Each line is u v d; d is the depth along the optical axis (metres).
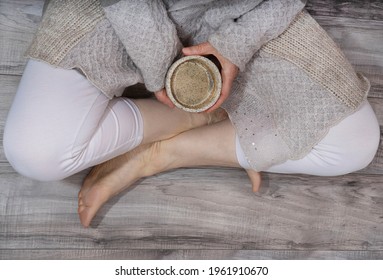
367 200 1.37
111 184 1.18
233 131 1.14
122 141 1.06
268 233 1.34
